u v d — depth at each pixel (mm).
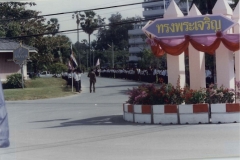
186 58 39156
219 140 12648
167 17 17703
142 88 17578
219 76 17547
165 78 47531
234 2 40344
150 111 16641
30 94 35188
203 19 16812
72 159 10945
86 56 130625
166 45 17297
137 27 127062
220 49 17438
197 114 16047
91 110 23266
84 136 14500
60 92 37250
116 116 19766
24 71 47750
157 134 14180
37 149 12492
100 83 52719
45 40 53812
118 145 12578
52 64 62344
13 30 50500
